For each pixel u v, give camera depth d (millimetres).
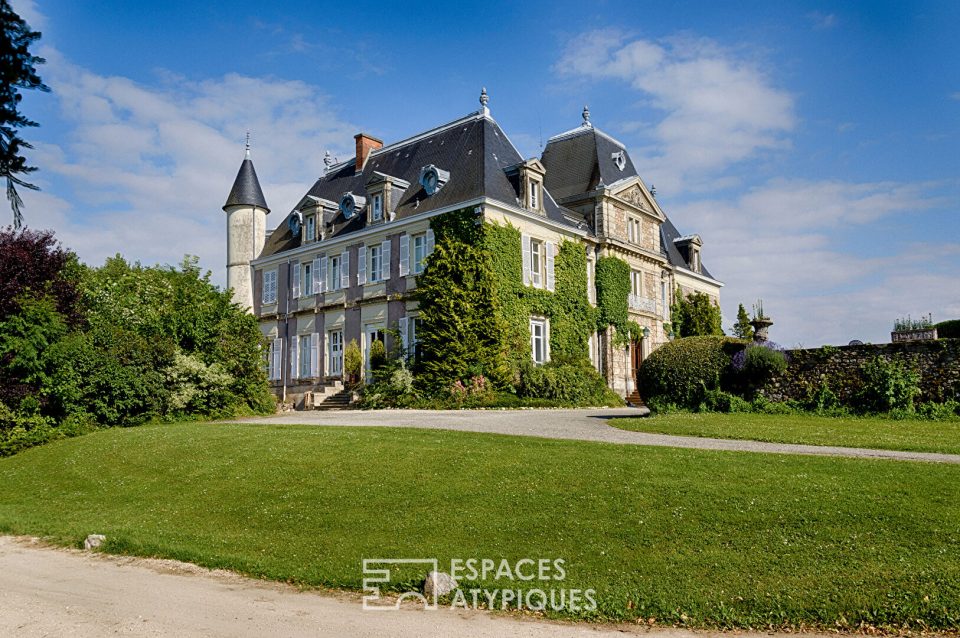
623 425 18453
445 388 28250
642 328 38688
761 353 20766
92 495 14242
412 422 20531
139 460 16219
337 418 23578
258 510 11758
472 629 7172
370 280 35375
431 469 12812
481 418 21812
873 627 7109
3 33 5625
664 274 42125
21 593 8500
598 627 7289
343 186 41344
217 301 30156
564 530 9695
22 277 24188
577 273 35188
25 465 18078
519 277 31797
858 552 8469
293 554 9766
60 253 25797
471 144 34438
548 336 33375
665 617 7434
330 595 8391
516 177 33281
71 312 25609
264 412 28812
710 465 12016
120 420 24047
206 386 26484
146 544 10617
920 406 19062
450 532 9977
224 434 17891
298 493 12344
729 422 17953
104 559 10344
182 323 28359
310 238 39094
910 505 9633
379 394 29656
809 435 15766
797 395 20672
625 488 10938
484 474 12258
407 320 32969
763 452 13328
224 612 7664
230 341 29109
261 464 14328
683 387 21734
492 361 29297
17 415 21516
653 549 8953
